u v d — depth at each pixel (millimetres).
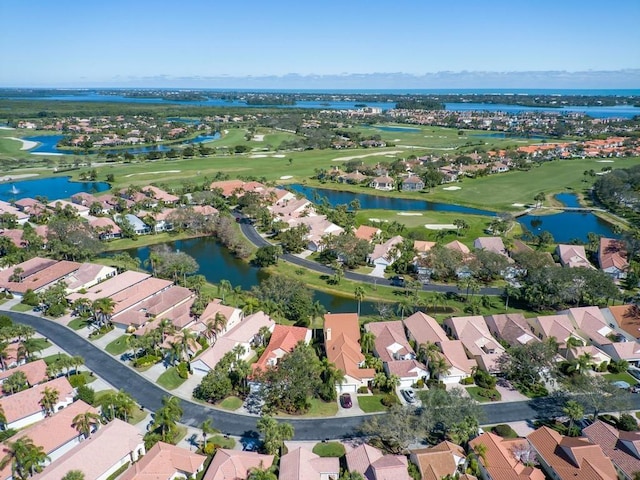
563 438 71312
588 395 78938
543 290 118625
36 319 113812
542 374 90812
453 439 72000
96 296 120062
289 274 141375
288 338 96562
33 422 78875
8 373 85938
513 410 82750
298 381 80375
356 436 76125
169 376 91562
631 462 67188
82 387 83062
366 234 163875
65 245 148750
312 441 74750
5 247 152125
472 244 164750
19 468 65000
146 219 176500
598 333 105125
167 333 98938
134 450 70062
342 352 92062
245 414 81438
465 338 101188
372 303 123062
